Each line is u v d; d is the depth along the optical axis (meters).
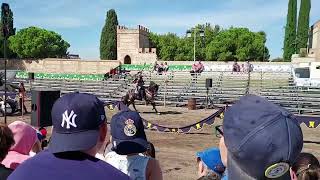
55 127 2.39
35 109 9.66
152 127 18.48
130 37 67.62
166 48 79.25
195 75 41.12
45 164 2.26
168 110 28.16
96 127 2.41
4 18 13.27
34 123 9.71
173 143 15.67
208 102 30.14
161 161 12.77
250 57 73.31
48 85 41.25
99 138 2.49
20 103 24.06
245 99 1.91
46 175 2.22
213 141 16.12
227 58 72.31
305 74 35.84
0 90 31.06
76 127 2.35
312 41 69.81
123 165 3.84
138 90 24.67
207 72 42.25
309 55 57.66
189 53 78.50
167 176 11.09
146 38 73.56
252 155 1.75
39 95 9.55
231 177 1.86
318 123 16.27
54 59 63.50
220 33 77.06
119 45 67.94
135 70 53.50
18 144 3.71
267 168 1.74
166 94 33.75
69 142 2.32
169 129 18.06
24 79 42.97
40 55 73.50
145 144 3.94
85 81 41.88
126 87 38.31
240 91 33.88
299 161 2.92
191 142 15.91
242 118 1.81
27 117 23.14
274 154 1.72
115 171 2.27
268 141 1.73
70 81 42.38
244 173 1.81
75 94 2.51
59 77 47.88
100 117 2.44
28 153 3.83
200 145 15.34
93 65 61.34
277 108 1.84
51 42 75.69
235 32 72.69
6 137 3.29
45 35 73.25
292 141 1.75
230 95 32.66
